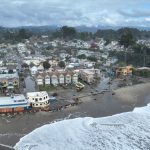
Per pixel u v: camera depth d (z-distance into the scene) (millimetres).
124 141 79312
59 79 145500
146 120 97562
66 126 89438
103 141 79000
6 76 140750
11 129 85812
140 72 176750
